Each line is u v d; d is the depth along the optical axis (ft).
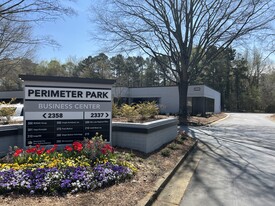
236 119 111.24
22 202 13.05
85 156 19.71
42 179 14.90
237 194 17.47
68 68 216.74
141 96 130.11
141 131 26.30
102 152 20.12
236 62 239.30
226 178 21.09
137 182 17.40
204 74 231.71
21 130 22.98
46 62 208.44
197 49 84.12
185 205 15.47
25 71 107.45
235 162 26.96
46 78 22.03
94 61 195.83
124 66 228.84
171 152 28.76
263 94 238.89
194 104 115.96
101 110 24.29
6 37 78.13
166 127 33.47
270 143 41.19
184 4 79.66
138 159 22.99
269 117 130.82
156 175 19.67
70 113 22.93
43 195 14.05
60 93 22.58
